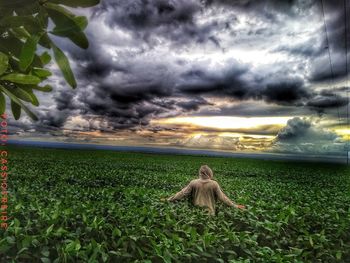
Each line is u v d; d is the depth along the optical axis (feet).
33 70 3.22
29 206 17.97
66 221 14.80
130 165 86.79
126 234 13.32
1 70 2.67
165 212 18.39
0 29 2.81
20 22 2.77
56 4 2.79
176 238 13.14
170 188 51.62
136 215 17.07
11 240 10.71
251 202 26.68
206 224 16.51
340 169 80.74
